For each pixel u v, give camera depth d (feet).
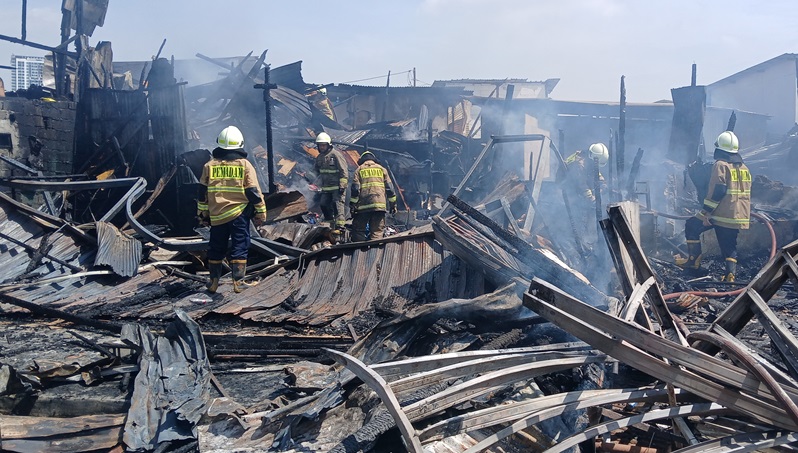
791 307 23.22
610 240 14.56
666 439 11.36
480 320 17.12
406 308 21.29
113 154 46.42
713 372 10.06
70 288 23.71
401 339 15.88
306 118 65.57
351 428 11.91
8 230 26.35
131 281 24.84
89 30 61.05
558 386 13.62
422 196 58.18
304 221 35.76
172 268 26.21
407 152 66.59
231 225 22.91
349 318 20.77
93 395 13.99
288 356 17.38
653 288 13.60
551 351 12.66
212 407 12.68
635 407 12.19
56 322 20.74
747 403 9.83
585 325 11.05
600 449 11.39
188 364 14.44
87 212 44.06
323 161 34.65
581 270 25.32
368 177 31.73
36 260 25.03
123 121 48.34
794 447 9.30
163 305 21.98
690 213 37.68
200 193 23.21
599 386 13.11
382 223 32.14
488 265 19.93
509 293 17.31
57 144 48.62
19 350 17.46
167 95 44.24
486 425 10.41
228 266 26.99
